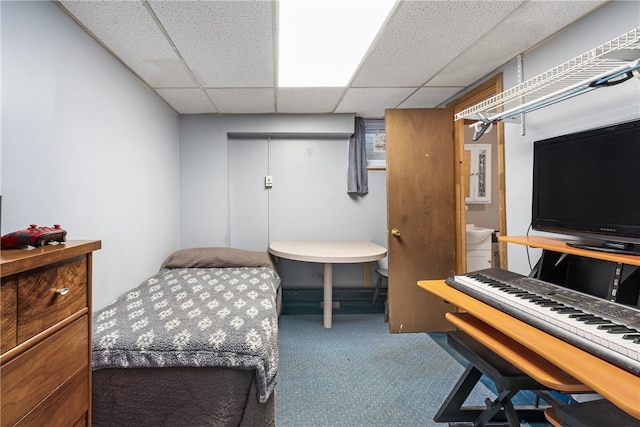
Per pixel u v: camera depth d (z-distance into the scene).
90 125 1.73
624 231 1.17
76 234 1.62
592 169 1.30
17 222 1.26
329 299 2.80
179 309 1.68
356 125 3.44
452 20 1.62
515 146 2.03
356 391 1.82
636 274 1.19
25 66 1.29
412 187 2.77
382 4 1.50
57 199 1.48
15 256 0.77
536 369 0.96
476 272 1.57
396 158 2.76
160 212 2.71
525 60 1.99
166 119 2.85
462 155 2.86
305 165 3.48
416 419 1.59
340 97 2.79
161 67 2.13
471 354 1.37
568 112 1.67
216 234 3.24
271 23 1.64
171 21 1.61
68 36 1.54
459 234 2.86
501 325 1.04
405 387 1.87
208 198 3.23
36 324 0.81
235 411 1.28
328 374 2.00
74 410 0.96
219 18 1.59
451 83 2.50
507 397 1.32
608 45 1.09
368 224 3.54
